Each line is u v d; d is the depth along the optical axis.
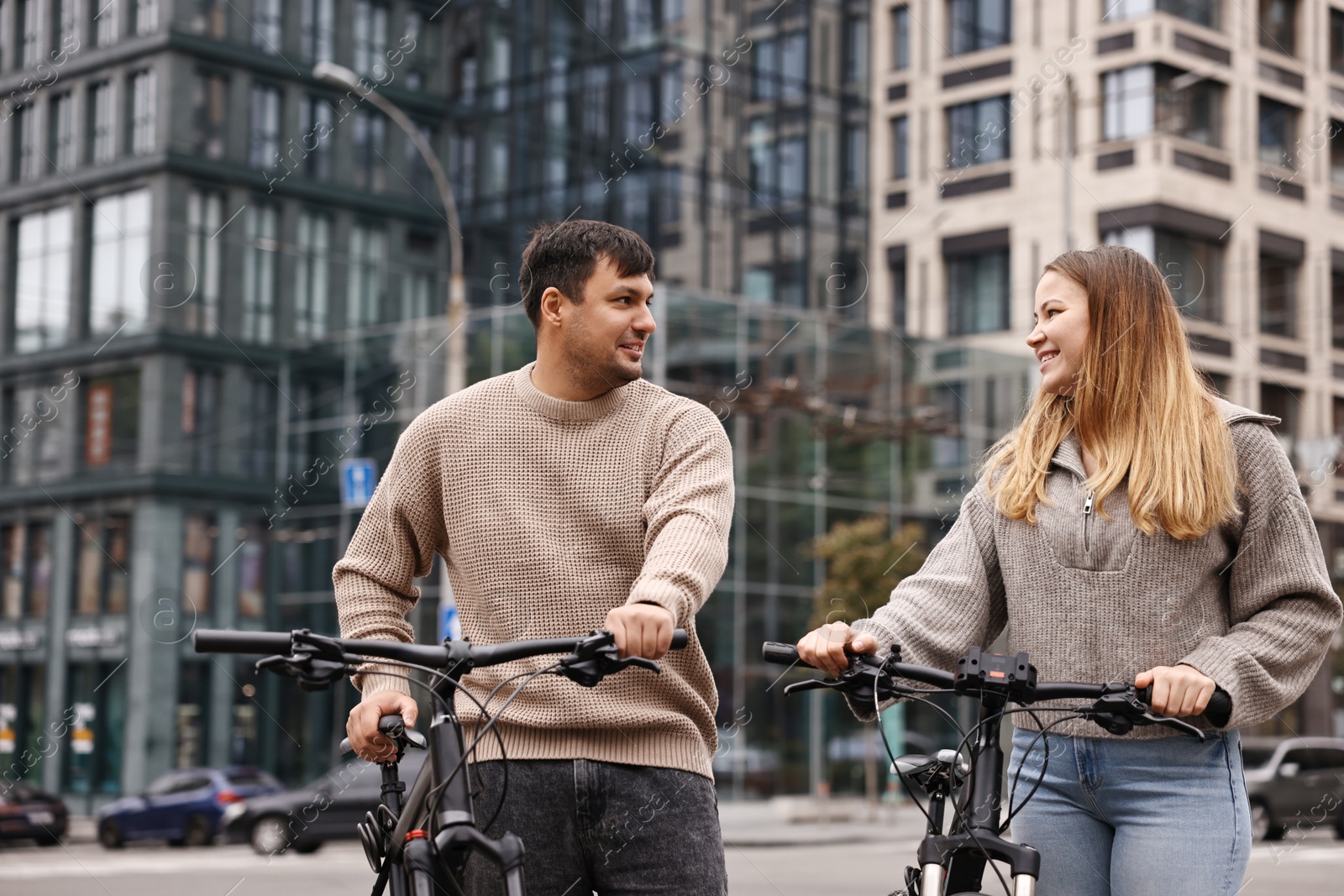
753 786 19.44
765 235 22.94
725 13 23.03
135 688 22.08
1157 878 2.43
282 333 23.08
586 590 2.52
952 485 21.52
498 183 23.59
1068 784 2.52
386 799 2.27
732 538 19.64
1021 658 2.17
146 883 12.29
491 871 2.42
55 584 22.77
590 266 2.54
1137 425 2.53
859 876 12.17
